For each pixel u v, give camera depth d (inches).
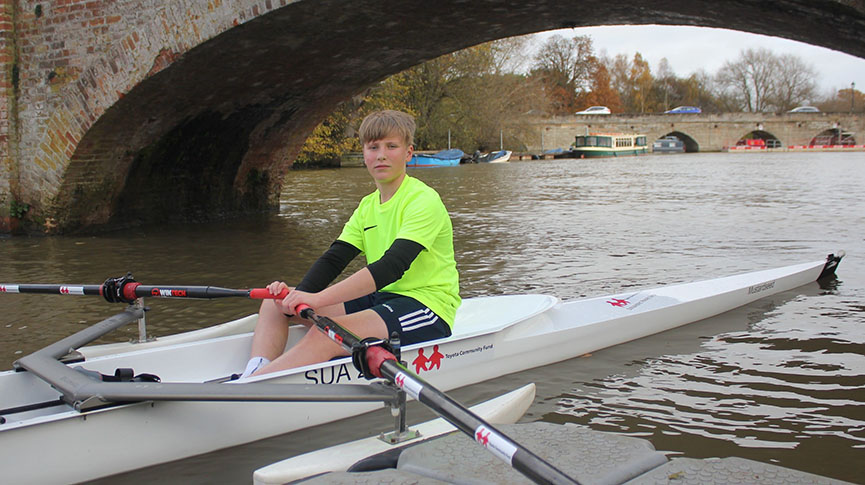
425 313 161.9
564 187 882.1
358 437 150.5
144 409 132.9
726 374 189.9
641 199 693.9
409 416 160.4
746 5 350.9
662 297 241.0
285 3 344.2
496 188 879.7
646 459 117.0
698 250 380.5
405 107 1652.3
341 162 1525.6
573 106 3181.6
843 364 196.5
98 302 273.7
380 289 151.5
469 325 203.3
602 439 125.3
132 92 405.7
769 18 368.2
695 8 387.2
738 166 1441.9
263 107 523.8
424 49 494.3
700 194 747.4
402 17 400.2
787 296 275.7
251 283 309.9
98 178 466.6
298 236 459.8
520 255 370.9
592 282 303.0
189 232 482.3
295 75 478.3
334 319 149.0
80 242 433.1
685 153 2635.3
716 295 247.9
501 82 1900.8
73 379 133.8
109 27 403.2
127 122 442.9
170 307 267.6
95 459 129.1
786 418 160.2
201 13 370.0
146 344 171.3
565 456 118.0
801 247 385.7
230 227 511.2
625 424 157.4
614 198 711.7
